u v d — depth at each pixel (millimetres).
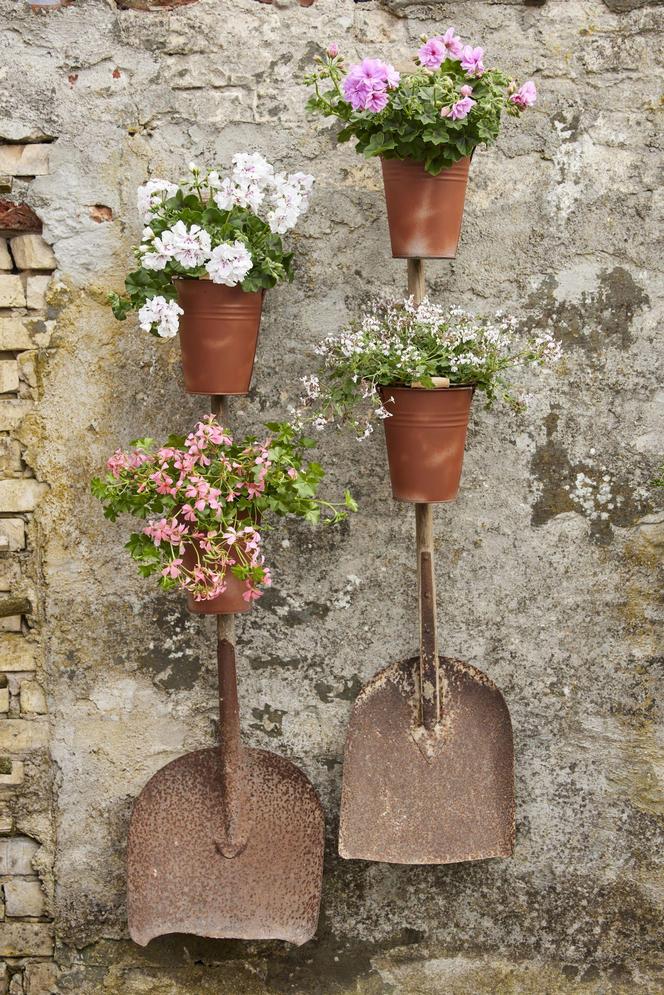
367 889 2387
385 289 2316
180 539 2016
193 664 2402
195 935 2398
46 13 2295
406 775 2311
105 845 2412
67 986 2412
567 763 2373
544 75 2270
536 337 2320
